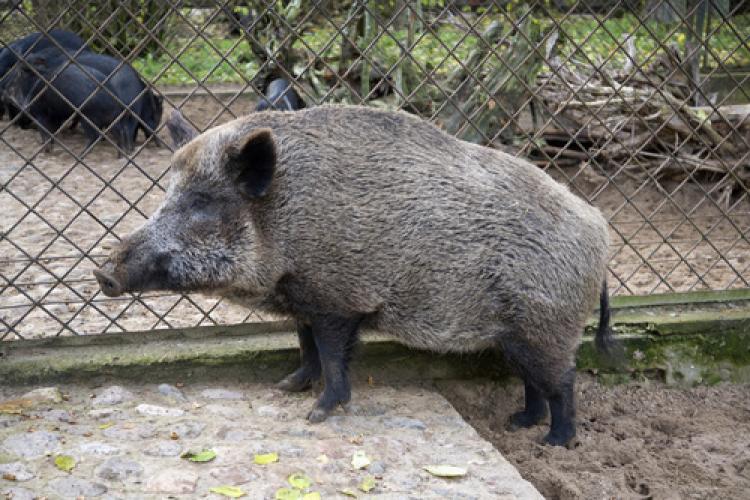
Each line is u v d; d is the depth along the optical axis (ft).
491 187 16.20
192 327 17.30
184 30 34.76
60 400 16.31
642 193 23.82
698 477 16.47
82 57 27.94
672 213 23.08
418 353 17.46
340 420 16.26
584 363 18.02
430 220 16.01
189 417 16.12
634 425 17.48
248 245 15.85
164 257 15.69
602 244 16.58
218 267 15.81
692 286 18.93
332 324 16.19
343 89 22.74
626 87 23.82
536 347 16.38
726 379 18.31
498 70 21.90
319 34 25.67
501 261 16.12
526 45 21.85
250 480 14.94
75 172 25.95
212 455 15.25
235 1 24.11
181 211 15.76
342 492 14.85
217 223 15.78
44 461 15.06
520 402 17.72
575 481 16.19
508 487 15.10
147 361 16.83
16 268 19.97
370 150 16.07
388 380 17.44
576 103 23.45
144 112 28.45
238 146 15.60
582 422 17.52
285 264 15.97
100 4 25.98
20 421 15.80
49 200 23.31
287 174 15.88
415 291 16.11
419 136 16.29
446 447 15.81
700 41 18.38
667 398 18.06
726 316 18.25
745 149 23.41
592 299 16.56
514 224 16.14
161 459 15.21
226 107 17.24
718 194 23.65
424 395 17.06
